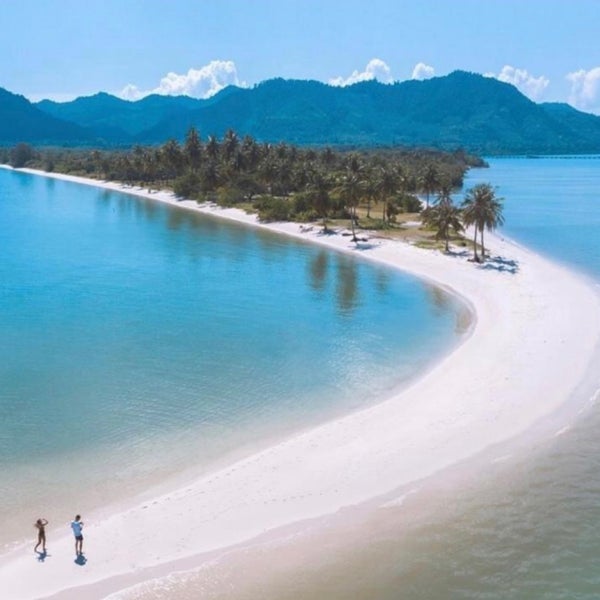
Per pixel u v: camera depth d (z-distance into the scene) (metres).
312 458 39.69
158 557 31.06
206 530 33.00
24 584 29.23
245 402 48.56
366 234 122.69
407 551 31.44
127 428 44.47
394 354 58.97
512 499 35.53
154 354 59.31
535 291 79.94
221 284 87.94
